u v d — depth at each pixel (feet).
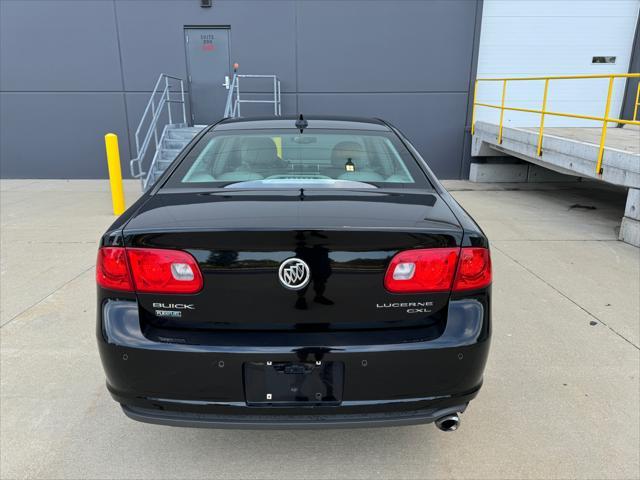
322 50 28.68
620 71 31.35
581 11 30.14
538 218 20.59
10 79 28.60
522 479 6.26
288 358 5.17
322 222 5.30
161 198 6.29
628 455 6.70
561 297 12.11
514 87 31.01
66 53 28.35
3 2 27.53
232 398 5.29
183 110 29.32
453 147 30.53
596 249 16.10
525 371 8.79
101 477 6.26
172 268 5.18
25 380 8.42
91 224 19.01
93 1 27.76
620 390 8.23
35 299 11.79
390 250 5.23
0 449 6.74
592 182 30.45
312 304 5.24
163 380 5.28
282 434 7.13
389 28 28.48
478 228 5.88
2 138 29.45
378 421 5.41
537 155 23.06
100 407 7.71
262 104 29.37
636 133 25.16
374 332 5.36
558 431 7.19
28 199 24.13
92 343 9.70
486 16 30.01
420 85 29.32
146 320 5.39
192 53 28.63
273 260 5.13
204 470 6.39
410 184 6.93
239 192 6.40
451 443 6.93
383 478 6.27
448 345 5.32
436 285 5.36
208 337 5.24
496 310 11.34
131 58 28.55
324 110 29.58
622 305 11.65
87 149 29.73
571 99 31.63
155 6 27.91
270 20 28.19
